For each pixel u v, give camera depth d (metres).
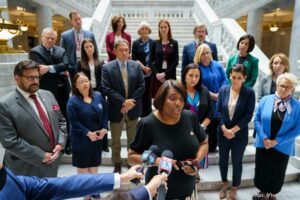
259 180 2.72
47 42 3.00
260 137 2.59
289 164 3.52
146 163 1.34
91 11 11.27
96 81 3.23
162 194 1.13
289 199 2.92
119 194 0.84
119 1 10.12
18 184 1.02
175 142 1.59
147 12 10.40
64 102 3.30
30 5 8.38
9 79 2.71
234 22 5.82
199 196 2.99
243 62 3.27
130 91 3.02
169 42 3.69
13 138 1.90
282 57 3.00
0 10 2.92
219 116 2.85
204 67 3.22
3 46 2.88
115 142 3.14
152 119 1.64
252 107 2.64
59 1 8.45
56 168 2.22
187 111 1.77
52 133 2.14
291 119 2.46
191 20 9.21
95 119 2.72
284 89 2.45
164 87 1.54
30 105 2.02
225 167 2.88
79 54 3.63
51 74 3.03
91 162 2.73
